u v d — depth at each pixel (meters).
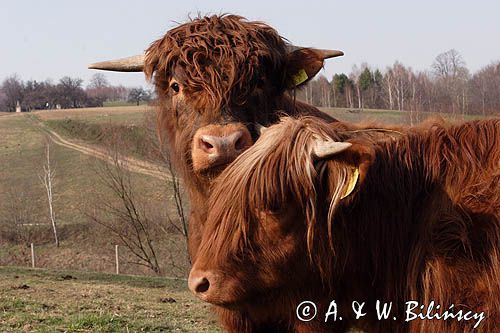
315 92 39.03
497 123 5.07
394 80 36.53
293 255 4.68
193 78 6.37
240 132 5.95
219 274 4.63
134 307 15.16
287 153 4.57
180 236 38.97
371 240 4.96
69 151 71.62
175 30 6.72
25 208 52.03
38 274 23.66
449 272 4.66
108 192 49.34
